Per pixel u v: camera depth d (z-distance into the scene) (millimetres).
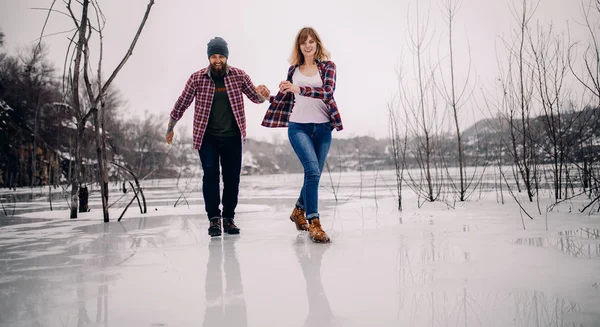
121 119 23469
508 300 1275
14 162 17094
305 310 1261
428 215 3684
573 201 4285
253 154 57281
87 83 3959
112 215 4430
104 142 3904
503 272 1608
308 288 1504
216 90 3176
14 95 18844
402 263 1850
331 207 4801
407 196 6234
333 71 2947
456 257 1924
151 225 3549
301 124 2961
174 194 9203
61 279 1696
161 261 2047
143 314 1249
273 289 1504
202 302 1363
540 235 2426
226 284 1590
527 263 1739
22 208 5816
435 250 2111
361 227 3086
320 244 2445
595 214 3252
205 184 3057
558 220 3008
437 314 1186
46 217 4320
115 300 1397
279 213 4406
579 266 1658
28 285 1605
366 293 1418
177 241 2686
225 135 3160
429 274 1637
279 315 1220
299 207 3076
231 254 2207
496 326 1074
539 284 1429
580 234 2412
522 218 2971
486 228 2787
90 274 1782
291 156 60531
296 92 2688
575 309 1172
